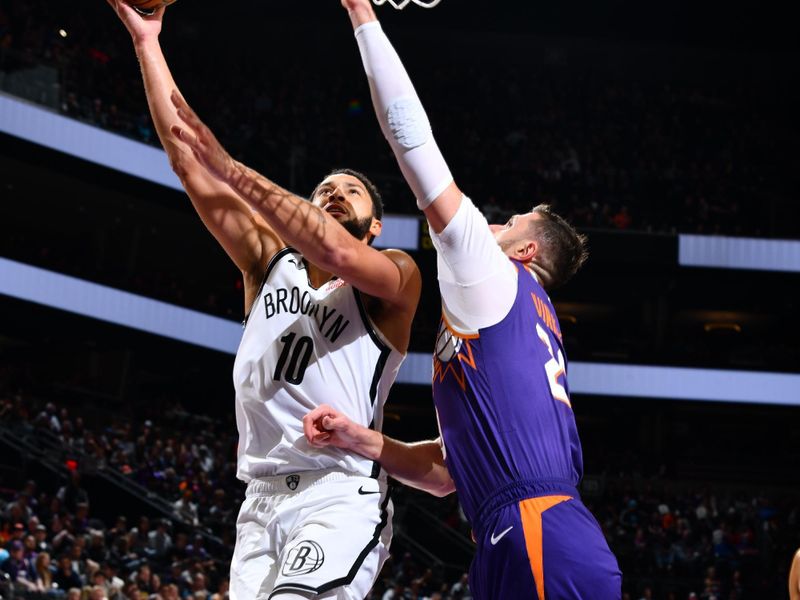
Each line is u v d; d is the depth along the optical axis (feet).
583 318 93.76
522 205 86.94
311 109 92.02
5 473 51.88
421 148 7.80
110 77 80.18
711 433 88.84
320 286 9.83
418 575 54.39
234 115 87.97
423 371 79.25
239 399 9.77
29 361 80.02
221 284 90.84
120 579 40.70
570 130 95.20
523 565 7.63
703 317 93.86
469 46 100.32
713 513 71.67
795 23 96.27
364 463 9.44
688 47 100.68
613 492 75.25
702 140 95.45
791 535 69.26
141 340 74.13
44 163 69.36
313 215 8.51
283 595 8.63
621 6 97.09
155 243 84.69
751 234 84.17
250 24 97.14
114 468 56.34
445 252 7.94
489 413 8.00
